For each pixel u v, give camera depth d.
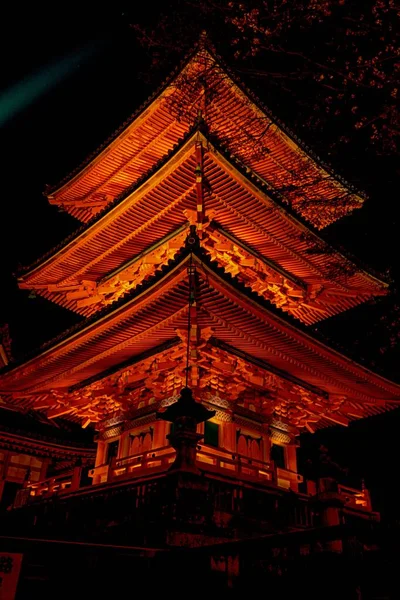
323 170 16.80
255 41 10.98
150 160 18.48
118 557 8.66
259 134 16.56
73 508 12.93
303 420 17.69
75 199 20.34
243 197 14.98
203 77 14.98
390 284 17.48
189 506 9.77
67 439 25.28
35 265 18.31
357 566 6.00
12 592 6.70
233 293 12.48
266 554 7.05
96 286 18.83
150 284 12.55
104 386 16.58
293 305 18.06
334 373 16.25
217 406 14.89
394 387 16.92
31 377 16.89
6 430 21.97
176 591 7.46
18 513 14.98
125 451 15.65
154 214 15.80
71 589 8.82
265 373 15.99
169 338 14.41
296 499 12.62
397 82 10.18
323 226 18.17
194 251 11.71
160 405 15.03
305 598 6.35
